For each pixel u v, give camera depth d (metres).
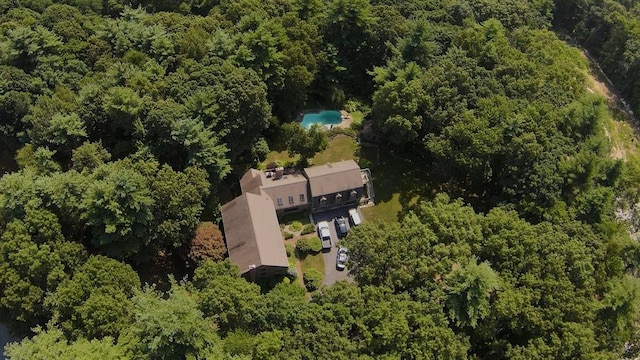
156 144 74.19
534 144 73.31
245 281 61.06
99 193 62.66
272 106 88.75
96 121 75.94
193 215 68.44
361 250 61.59
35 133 74.94
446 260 60.12
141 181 65.06
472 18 106.25
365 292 58.72
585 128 82.00
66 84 84.00
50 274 59.59
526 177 73.81
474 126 75.50
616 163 78.12
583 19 127.44
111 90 73.75
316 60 92.62
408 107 79.44
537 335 58.75
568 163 74.50
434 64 89.31
